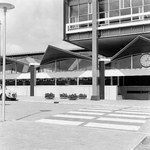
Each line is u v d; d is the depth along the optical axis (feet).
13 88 107.04
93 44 80.38
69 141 22.79
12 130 27.91
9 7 33.94
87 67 94.94
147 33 83.87
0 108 53.16
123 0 88.89
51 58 99.25
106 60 84.79
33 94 99.81
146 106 57.31
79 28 96.68
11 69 113.50
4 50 34.40
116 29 88.48
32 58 150.51
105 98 84.99
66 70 99.30
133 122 34.71
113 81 88.22
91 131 27.73
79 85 92.48
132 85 89.56
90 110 49.34
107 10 91.86
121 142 22.57
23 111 47.42
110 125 32.37
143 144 22.72
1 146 20.79
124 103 66.18
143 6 85.05
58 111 47.50
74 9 98.63
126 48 80.02
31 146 20.84
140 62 86.02
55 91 96.63
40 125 31.50
